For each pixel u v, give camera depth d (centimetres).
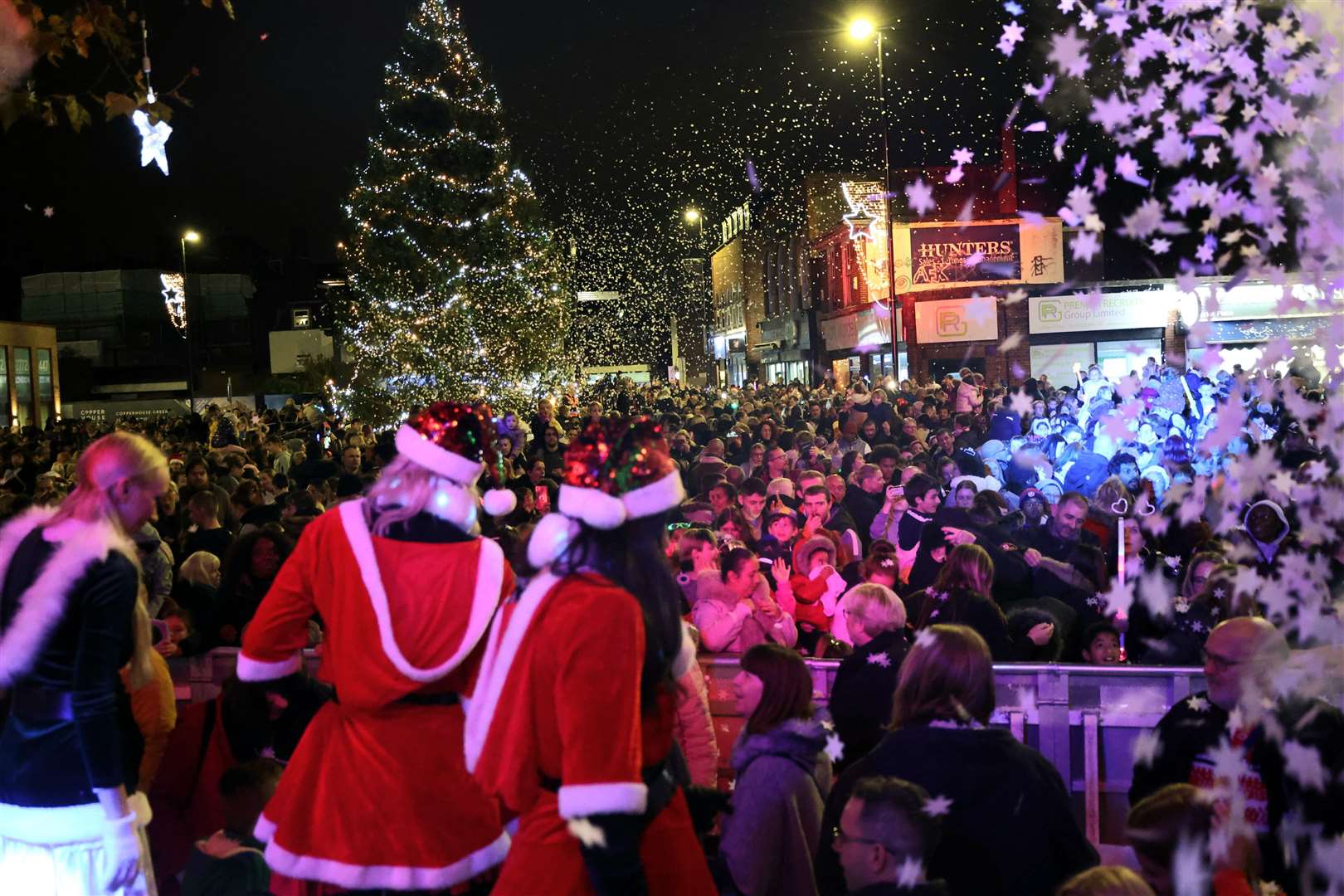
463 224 2962
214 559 733
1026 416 1521
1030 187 4056
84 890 317
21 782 317
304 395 5072
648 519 254
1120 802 483
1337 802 345
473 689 292
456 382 2984
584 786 229
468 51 2994
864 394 2281
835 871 347
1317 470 391
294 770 294
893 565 663
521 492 1098
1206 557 611
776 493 952
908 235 4153
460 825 287
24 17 417
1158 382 1410
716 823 388
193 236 5353
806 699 387
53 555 317
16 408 5647
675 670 256
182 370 8069
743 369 7612
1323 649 390
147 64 443
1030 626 612
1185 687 478
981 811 321
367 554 290
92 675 311
